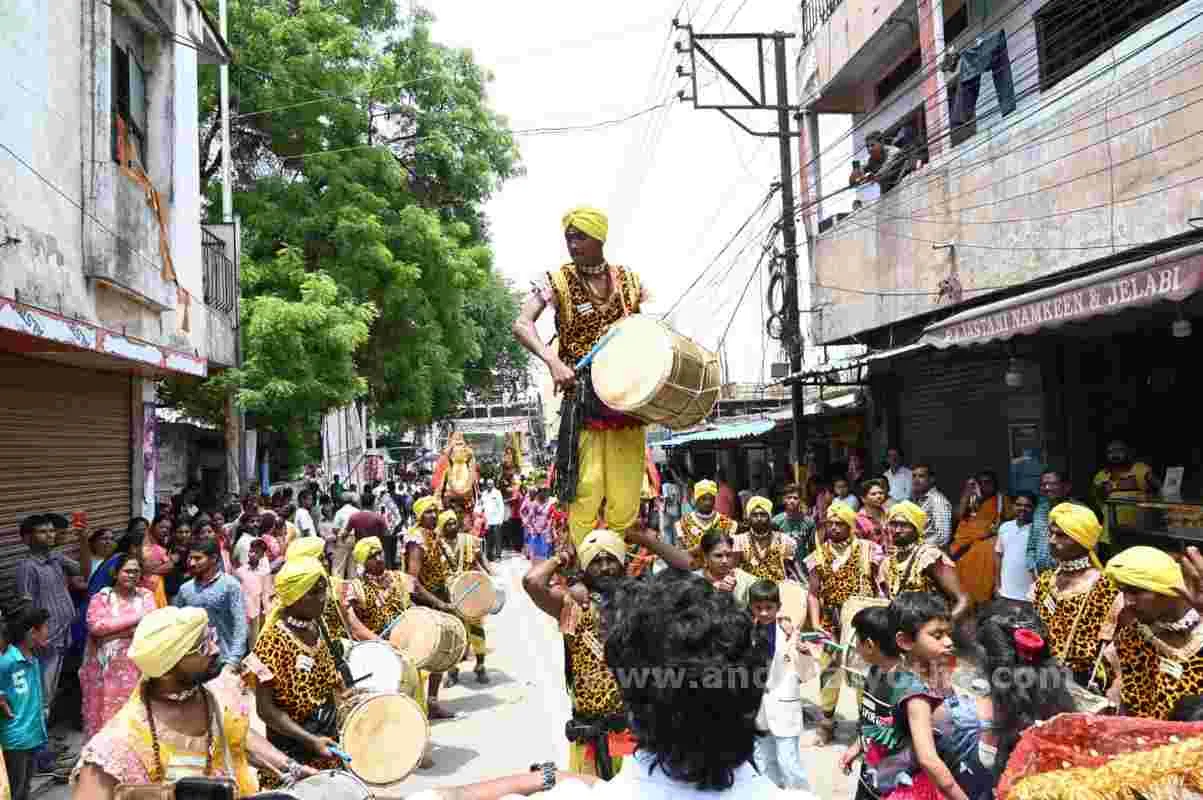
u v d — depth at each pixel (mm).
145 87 11422
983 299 11242
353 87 20125
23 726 6184
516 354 37906
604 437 3773
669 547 4199
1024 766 2809
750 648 1773
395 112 22469
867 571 7215
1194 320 9039
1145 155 8586
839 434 17516
